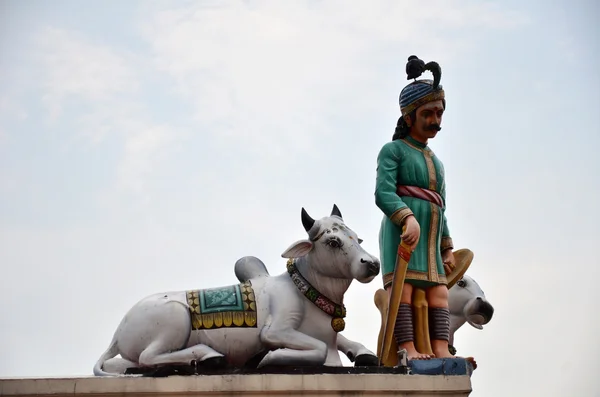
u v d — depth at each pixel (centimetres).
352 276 743
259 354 741
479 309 888
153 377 696
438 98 801
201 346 721
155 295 750
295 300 747
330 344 751
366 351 754
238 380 697
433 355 760
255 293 755
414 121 808
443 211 808
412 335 770
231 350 734
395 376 718
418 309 779
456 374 736
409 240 756
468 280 903
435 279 783
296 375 704
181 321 727
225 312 737
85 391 686
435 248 795
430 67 802
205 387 693
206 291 751
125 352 737
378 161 802
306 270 755
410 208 788
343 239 745
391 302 755
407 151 802
